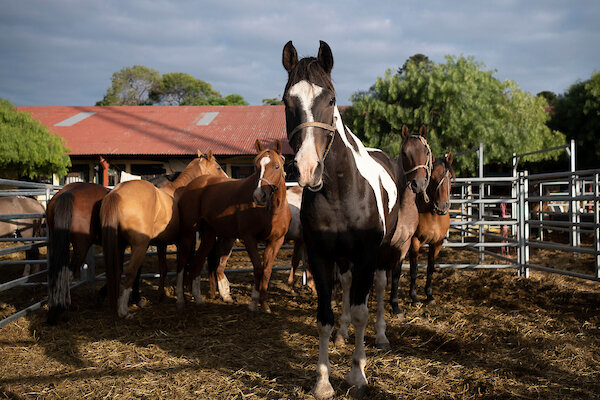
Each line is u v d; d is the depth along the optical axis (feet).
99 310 16.26
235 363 10.83
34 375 10.21
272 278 22.38
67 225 14.21
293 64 8.45
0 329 13.53
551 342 12.11
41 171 51.80
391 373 10.14
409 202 13.89
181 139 64.44
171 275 22.18
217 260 17.92
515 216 26.35
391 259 14.64
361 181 8.81
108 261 13.76
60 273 14.02
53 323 13.97
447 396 9.05
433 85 51.19
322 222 8.65
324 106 7.75
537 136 56.34
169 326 13.93
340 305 17.28
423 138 14.05
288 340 12.59
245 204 15.67
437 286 19.88
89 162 62.23
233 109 79.36
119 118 75.15
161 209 16.16
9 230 21.27
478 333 12.91
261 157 14.75
